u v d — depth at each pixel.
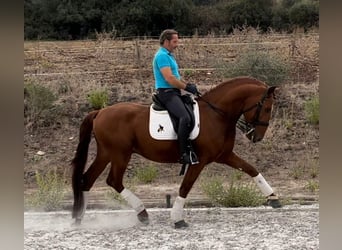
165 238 7.86
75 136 14.84
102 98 15.62
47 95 15.38
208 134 8.47
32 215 9.63
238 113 8.63
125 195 8.74
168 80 8.30
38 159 13.99
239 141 14.59
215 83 16.56
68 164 13.84
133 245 7.50
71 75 17.25
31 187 12.65
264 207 9.88
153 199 11.20
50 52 20.50
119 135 8.62
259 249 7.12
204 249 7.20
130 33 27.52
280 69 16.08
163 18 27.97
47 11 27.67
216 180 10.77
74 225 8.74
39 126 15.09
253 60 16.16
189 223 8.80
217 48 19.59
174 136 8.48
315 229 8.19
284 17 27.69
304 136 14.62
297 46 19.25
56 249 7.35
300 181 12.68
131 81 17.02
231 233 8.06
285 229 8.23
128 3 28.23
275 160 13.86
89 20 27.98
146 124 8.59
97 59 19.14
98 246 7.49
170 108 8.41
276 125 14.99
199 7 29.80
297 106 15.64
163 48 8.48
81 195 8.76
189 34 27.88
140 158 14.06
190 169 8.54
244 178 12.88
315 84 16.48
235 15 28.06
